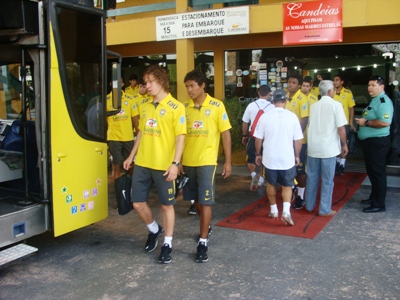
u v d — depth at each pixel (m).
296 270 4.23
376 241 4.93
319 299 3.67
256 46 9.84
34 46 4.14
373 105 5.84
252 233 5.29
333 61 9.52
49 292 3.92
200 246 4.53
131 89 8.19
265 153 5.44
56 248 4.94
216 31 7.73
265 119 5.40
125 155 7.07
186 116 4.63
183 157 4.67
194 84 4.50
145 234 5.38
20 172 4.84
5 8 4.10
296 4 7.31
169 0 10.80
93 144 4.77
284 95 5.31
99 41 4.77
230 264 4.41
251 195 7.13
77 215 4.62
